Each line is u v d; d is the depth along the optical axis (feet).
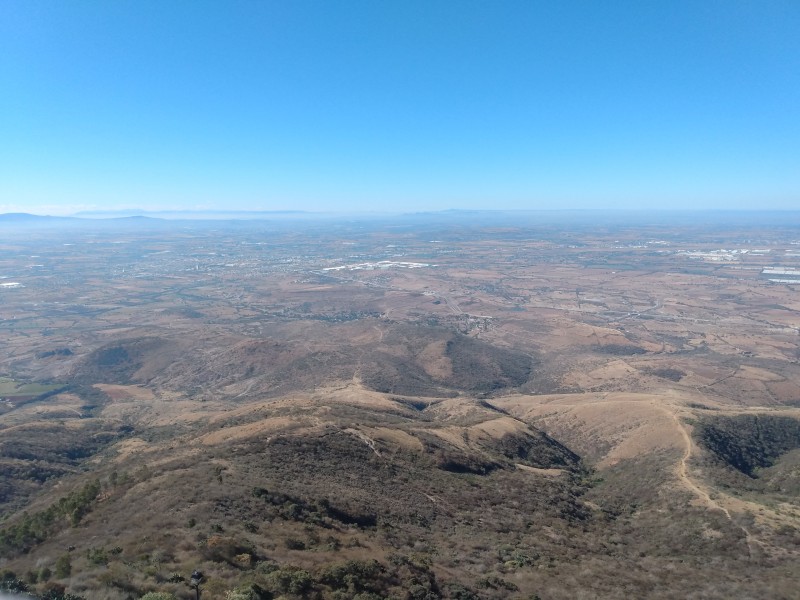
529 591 107.45
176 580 81.97
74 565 88.94
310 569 94.12
